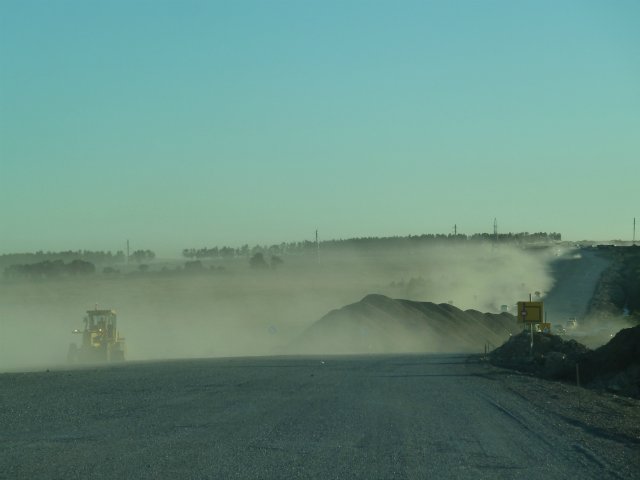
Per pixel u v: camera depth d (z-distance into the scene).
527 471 15.62
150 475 14.63
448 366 47.59
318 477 14.59
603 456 17.48
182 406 25.19
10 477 14.48
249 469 15.22
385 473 15.04
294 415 23.08
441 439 19.16
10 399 27.20
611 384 41.84
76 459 16.19
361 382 34.53
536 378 42.47
